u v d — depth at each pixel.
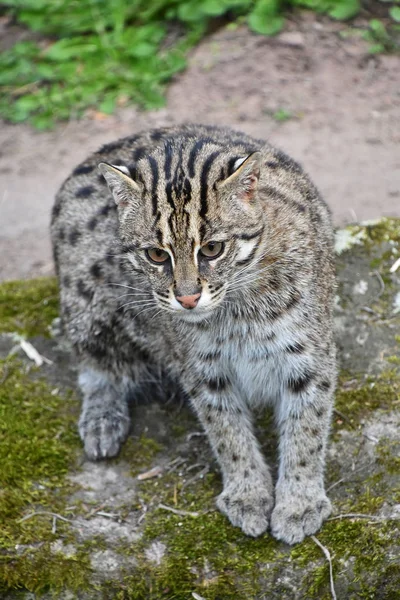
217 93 15.20
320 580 7.37
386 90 14.87
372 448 8.14
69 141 14.99
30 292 10.64
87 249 8.91
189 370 7.98
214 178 7.05
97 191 9.06
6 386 9.34
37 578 7.61
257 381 8.12
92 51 16.20
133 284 8.41
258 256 7.34
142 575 7.56
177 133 9.08
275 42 15.73
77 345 9.17
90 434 8.65
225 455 7.98
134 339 8.86
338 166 13.53
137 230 7.30
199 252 7.08
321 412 7.81
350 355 8.96
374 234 10.02
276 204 7.62
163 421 8.95
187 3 16.33
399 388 8.60
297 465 7.80
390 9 15.77
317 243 7.89
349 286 9.55
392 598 7.45
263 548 7.60
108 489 8.26
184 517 7.92
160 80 15.64
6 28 17.31
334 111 14.61
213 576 7.49
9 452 8.58
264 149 8.52
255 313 7.60
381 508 7.68
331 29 15.77
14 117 15.62
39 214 13.66
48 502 8.13
